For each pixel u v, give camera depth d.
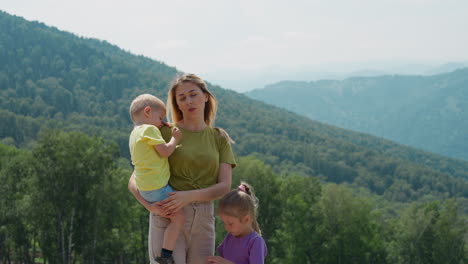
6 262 40.38
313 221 35.62
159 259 4.25
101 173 29.19
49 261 33.22
